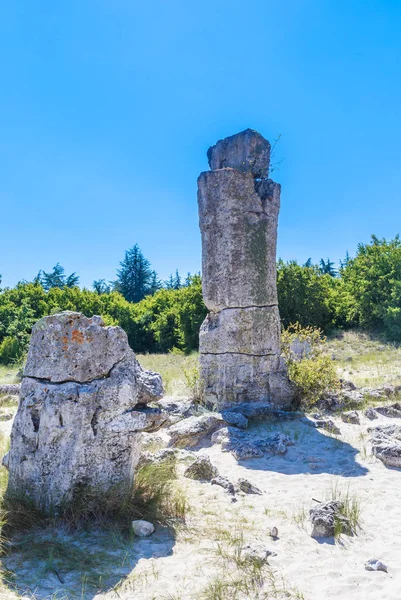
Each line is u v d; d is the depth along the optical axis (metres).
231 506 4.50
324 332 22.78
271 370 8.70
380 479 5.38
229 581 3.09
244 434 7.05
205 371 8.98
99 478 4.00
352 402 8.88
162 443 6.65
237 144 9.20
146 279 60.31
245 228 8.76
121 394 4.13
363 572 3.30
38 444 3.96
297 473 5.65
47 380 4.11
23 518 3.76
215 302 8.88
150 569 3.25
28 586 2.99
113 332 4.30
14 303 32.62
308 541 3.80
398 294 20.47
